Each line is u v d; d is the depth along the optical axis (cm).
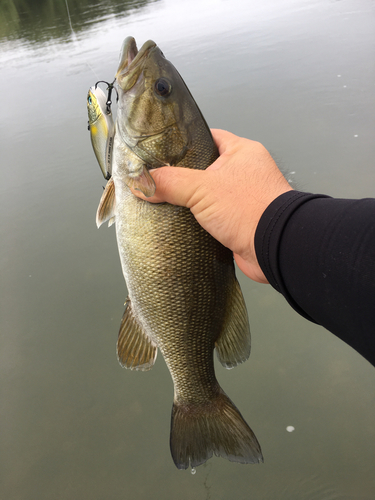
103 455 56
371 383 59
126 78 31
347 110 117
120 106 32
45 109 148
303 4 230
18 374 67
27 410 62
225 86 140
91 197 103
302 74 141
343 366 62
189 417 35
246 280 79
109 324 73
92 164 114
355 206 18
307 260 19
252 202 26
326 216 19
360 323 16
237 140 30
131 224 31
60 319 75
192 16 243
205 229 30
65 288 81
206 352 34
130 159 31
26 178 112
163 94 31
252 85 138
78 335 72
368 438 54
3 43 255
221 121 120
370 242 17
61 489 53
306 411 58
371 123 109
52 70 184
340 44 158
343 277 17
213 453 35
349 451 53
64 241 92
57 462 56
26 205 103
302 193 22
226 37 191
